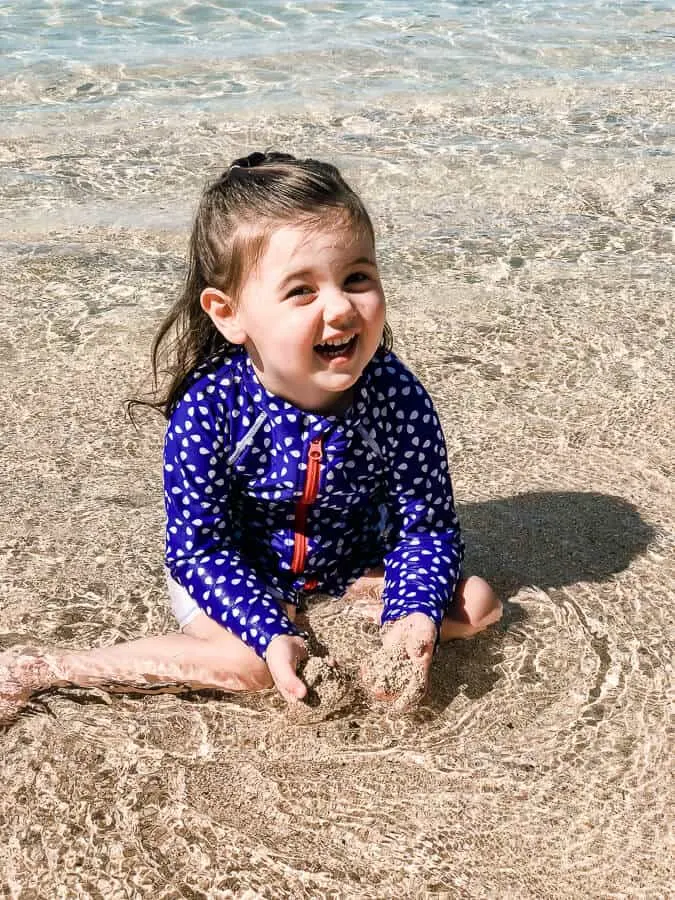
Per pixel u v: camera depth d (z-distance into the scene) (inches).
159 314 170.4
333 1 374.3
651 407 144.5
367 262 87.9
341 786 85.7
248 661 94.1
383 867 78.4
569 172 228.4
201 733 91.1
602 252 192.4
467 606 100.7
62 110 268.2
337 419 93.4
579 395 147.7
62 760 87.9
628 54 316.2
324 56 313.4
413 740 90.4
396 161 235.3
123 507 123.7
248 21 350.0
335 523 98.9
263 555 101.1
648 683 96.6
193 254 97.0
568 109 269.1
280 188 88.0
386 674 90.5
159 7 363.6
